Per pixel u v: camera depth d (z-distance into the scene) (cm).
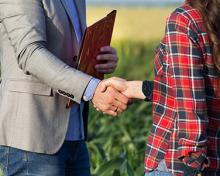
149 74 1516
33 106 502
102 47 534
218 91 448
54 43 507
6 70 512
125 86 487
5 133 505
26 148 499
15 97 505
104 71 536
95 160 811
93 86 491
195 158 436
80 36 524
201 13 445
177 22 445
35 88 503
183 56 439
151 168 452
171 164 446
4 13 500
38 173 504
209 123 452
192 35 441
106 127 979
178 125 440
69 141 520
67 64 513
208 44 444
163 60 452
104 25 522
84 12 533
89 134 903
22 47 492
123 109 495
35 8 498
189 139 436
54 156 508
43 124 502
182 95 439
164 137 451
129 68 1766
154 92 456
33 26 494
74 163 535
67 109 507
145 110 1061
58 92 496
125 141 902
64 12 510
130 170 696
